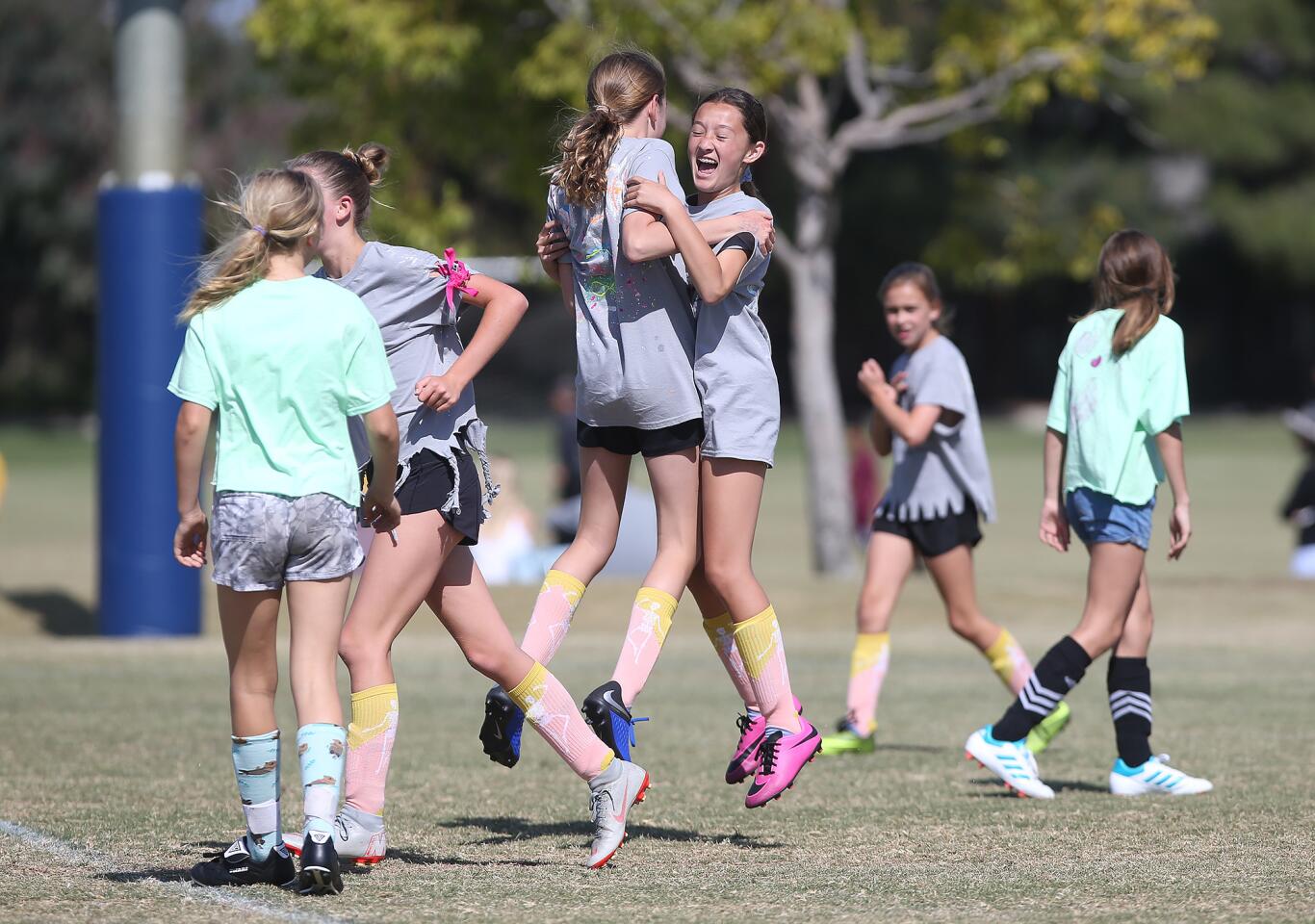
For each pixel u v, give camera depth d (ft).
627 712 58.49
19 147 604.90
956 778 80.33
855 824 67.46
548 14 198.39
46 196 607.78
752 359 59.67
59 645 145.07
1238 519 297.53
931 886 55.06
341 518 52.44
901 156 611.06
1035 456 477.77
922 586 189.26
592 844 58.44
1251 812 69.41
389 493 54.70
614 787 58.49
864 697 88.79
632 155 58.23
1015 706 74.49
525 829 66.59
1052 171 595.47
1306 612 167.84
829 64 192.24
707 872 57.41
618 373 58.95
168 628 153.89
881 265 651.25
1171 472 74.02
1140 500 73.87
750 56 190.39
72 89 605.31
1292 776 78.74
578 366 60.34
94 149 608.19
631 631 59.57
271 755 53.88
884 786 77.56
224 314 52.49
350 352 52.54
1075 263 229.45
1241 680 119.03
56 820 66.03
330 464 52.44
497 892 53.67
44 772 78.69
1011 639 90.17
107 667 127.54
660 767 83.35
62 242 615.16
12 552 238.07
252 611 52.80
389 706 57.88
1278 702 107.45
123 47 152.15
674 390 59.00
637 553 199.31
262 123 577.43
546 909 51.11
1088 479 74.43
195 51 583.58
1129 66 209.05
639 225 56.59
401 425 57.67
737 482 59.67
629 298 58.75
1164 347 73.87
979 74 210.38
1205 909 51.34
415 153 213.66
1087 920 49.80
